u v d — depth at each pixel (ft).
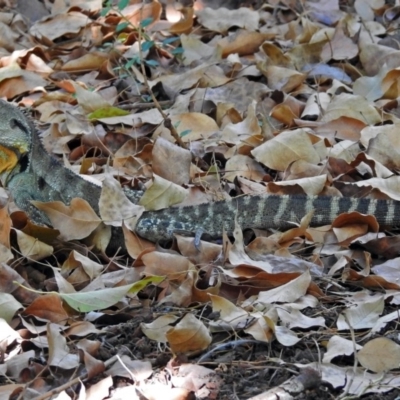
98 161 40.06
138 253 32.83
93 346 26.35
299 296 28.73
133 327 27.99
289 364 25.53
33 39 53.31
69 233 33.19
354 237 32.30
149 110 43.68
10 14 54.90
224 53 49.62
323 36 48.91
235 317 27.32
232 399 24.35
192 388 24.81
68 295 27.73
